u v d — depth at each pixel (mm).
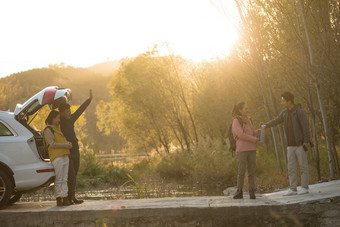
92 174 16734
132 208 5816
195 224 5699
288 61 9750
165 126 25000
